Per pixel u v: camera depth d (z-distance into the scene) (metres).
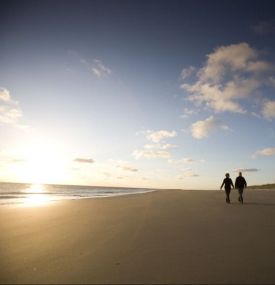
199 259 5.85
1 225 9.73
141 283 4.61
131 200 23.31
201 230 8.90
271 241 7.44
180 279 4.79
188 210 14.80
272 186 64.81
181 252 6.35
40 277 4.82
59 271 5.11
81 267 5.31
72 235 8.08
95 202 21.20
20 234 8.19
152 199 24.67
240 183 20.22
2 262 5.60
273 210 14.97
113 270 5.17
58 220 11.02
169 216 12.28
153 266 5.41
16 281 4.66
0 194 41.97
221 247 6.79
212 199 24.78
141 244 7.05
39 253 6.21
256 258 5.94
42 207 16.72
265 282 4.73
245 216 12.33
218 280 4.78
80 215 12.63
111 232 8.55
